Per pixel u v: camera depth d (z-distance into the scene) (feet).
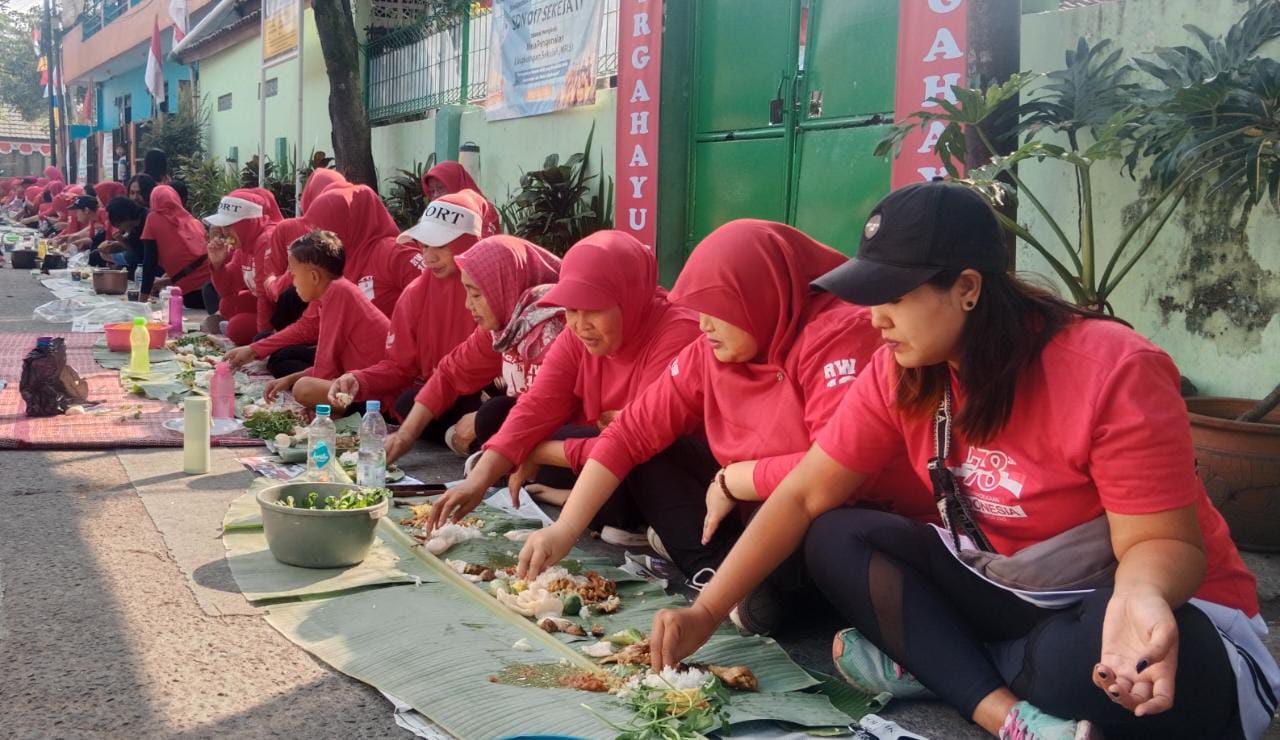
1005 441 7.18
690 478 10.98
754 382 10.16
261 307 24.17
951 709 8.55
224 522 12.32
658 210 24.11
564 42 27.43
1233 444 12.14
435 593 10.53
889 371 7.65
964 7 15.51
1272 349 13.34
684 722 7.72
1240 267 13.60
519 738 7.07
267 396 18.28
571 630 9.53
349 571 11.00
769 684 8.61
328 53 35.19
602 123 26.25
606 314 11.51
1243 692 6.76
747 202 22.66
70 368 18.31
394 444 14.70
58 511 12.91
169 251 33.55
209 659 9.05
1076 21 15.03
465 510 11.54
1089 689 6.81
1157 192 14.25
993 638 7.82
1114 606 6.32
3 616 9.77
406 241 21.40
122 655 9.07
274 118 53.01
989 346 6.89
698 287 9.91
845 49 19.88
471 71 33.94
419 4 41.86
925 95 16.19
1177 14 13.96
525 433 12.00
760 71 22.04
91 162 99.19
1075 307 7.13
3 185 91.97
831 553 8.00
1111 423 6.64
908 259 6.70
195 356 23.85
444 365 14.93
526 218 27.76
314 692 8.55
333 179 26.76
